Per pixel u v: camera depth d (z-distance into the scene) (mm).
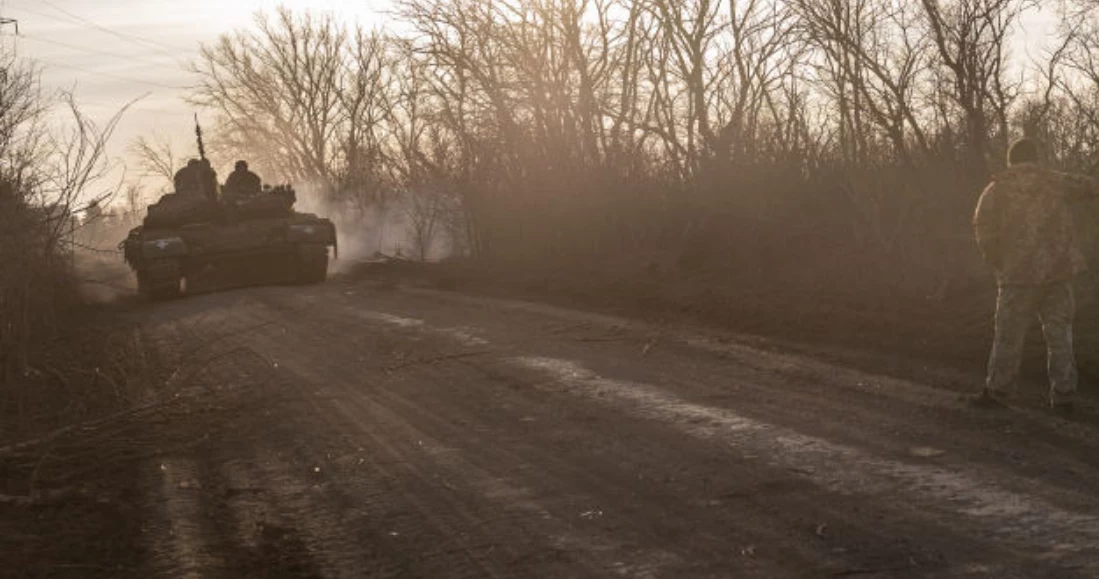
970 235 13148
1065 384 7730
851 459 6781
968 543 5227
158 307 20734
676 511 6031
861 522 5625
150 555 5887
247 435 8766
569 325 13289
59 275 11992
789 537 5484
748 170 17516
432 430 8406
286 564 5680
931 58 14344
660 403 8695
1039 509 5629
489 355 11508
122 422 9062
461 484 6875
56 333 12688
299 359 12273
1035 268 7812
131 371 10844
